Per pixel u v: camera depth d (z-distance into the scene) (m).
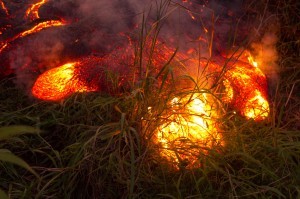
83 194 2.21
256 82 2.95
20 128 1.62
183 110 2.48
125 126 2.24
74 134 2.52
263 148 2.38
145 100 2.42
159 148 2.34
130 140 2.14
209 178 2.27
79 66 2.89
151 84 2.45
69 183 2.16
